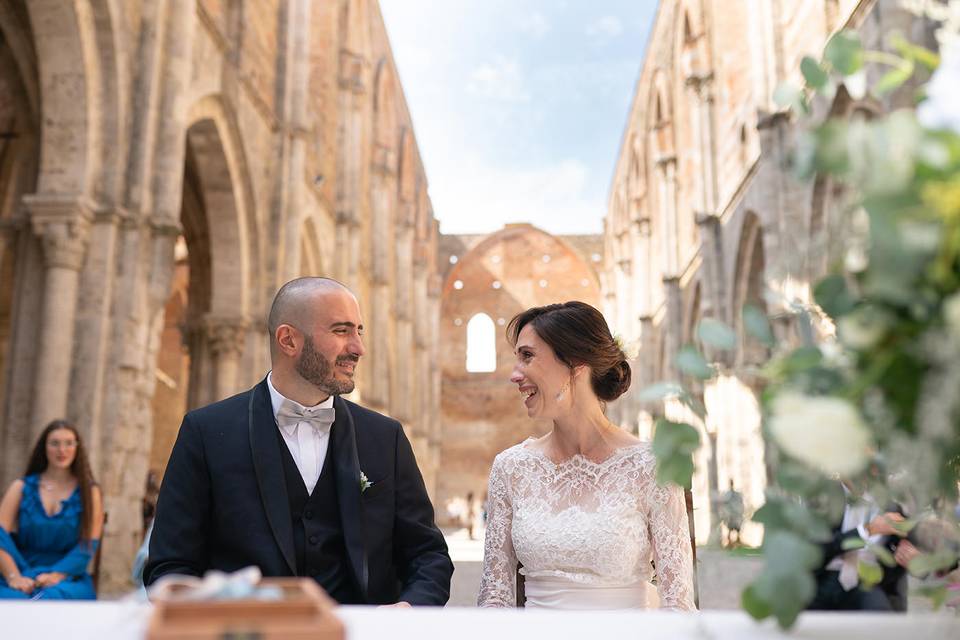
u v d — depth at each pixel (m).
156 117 12.06
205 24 14.91
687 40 24.91
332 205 26.23
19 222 11.98
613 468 3.35
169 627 1.08
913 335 1.09
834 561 3.79
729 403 17.50
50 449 5.79
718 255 22.88
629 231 40.06
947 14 1.14
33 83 12.77
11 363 11.34
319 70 25.55
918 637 1.32
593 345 3.45
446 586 3.56
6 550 5.48
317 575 3.44
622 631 1.41
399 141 42.03
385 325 33.16
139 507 11.03
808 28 15.54
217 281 17.47
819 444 1.05
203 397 19.14
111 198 11.09
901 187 1.00
